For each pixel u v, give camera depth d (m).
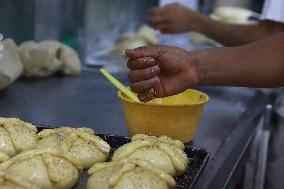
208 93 1.75
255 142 1.61
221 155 1.18
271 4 1.66
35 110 1.47
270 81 1.15
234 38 1.83
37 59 1.81
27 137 1.09
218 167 1.11
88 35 2.33
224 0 3.23
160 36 2.44
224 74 1.14
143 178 0.96
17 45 1.90
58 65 1.85
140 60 1.10
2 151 1.06
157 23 1.96
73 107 1.51
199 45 2.30
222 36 1.86
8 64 1.59
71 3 2.15
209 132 1.34
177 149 1.08
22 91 1.66
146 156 1.05
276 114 1.81
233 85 1.16
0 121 1.11
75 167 1.03
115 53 2.25
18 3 1.86
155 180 0.97
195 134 1.29
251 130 1.45
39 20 1.98
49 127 1.19
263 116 1.68
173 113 1.20
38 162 0.99
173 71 1.12
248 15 2.63
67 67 1.89
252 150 1.60
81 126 1.35
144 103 1.19
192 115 1.22
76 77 1.90
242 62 1.14
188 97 1.30
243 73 1.14
